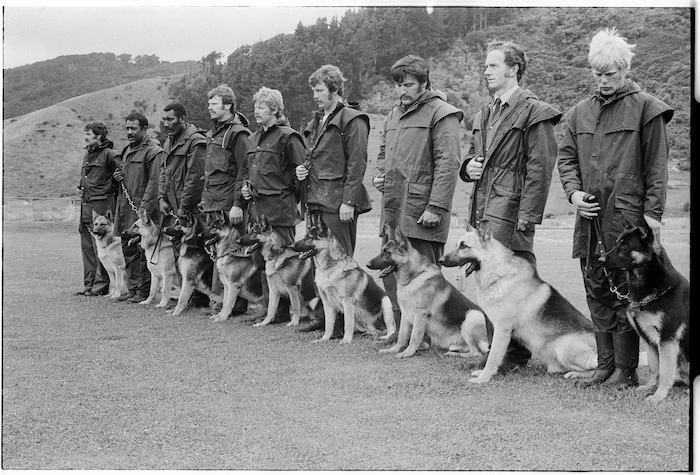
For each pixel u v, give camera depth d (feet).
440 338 19.76
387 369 17.78
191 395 15.55
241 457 11.82
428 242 19.93
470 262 16.85
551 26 105.60
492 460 11.57
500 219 16.99
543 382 16.29
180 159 28.94
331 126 22.35
